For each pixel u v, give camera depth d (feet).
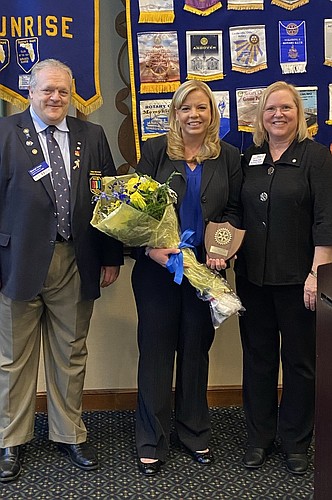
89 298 7.93
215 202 7.69
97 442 8.90
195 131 7.56
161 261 7.48
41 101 7.40
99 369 10.02
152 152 7.87
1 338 7.99
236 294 8.21
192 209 7.68
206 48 9.12
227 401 10.18
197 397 8.30
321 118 9.34
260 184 7.65
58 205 7.60
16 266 7.54
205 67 9.15
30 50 8.82
